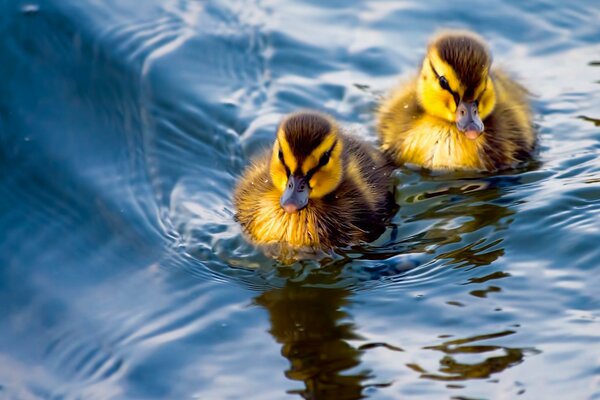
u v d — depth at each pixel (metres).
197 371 10.03
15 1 16.00
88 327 10.85
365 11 16.98
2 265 11.91
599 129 14.31
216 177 13.67
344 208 12.36
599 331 10.09
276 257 12.00
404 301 10.88
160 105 14.87
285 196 11.46
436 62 13.59
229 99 15.12
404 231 12.32
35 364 10.38
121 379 10.01
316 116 12.37
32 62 15.17
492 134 13.70
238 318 10.81
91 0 16.33
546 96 15.10
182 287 11.44
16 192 13.12
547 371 9.59
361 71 15.80
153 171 13.67
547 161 13.65
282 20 16.67
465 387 9.48
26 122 14.25
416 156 13.91
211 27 16.34
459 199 12.91
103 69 15.26
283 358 10.12
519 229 11.94
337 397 9.51
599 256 11.23
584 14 16.89
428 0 17.16
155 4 16.62
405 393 9.48
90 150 13.95
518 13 16.94
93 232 12.48
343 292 11.18
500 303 10.65
